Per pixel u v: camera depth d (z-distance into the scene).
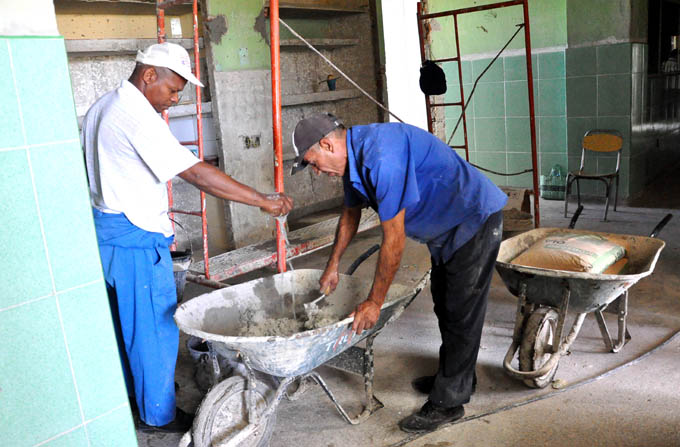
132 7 4.82
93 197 2.23
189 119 5.20
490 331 3.38
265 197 2.30
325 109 6.85
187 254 3.25
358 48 6.96
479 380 2.84
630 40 5.94
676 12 7.37
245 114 5.25
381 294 2.12
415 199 2.11
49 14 1.56
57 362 1.69
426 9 7.01
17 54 1.50
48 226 1.62
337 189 7.14
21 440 1.65
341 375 2.97
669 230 5.13
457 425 2.48
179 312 2.14
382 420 2.56
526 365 2.63
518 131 6.95
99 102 2.19
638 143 6.41
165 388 2.33
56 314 1.67
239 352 2.01
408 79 7.45
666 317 3.38
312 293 2.57
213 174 2.16
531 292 2.71
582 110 6.38
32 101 1.54
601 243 2.91
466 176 2.28
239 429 2.16
